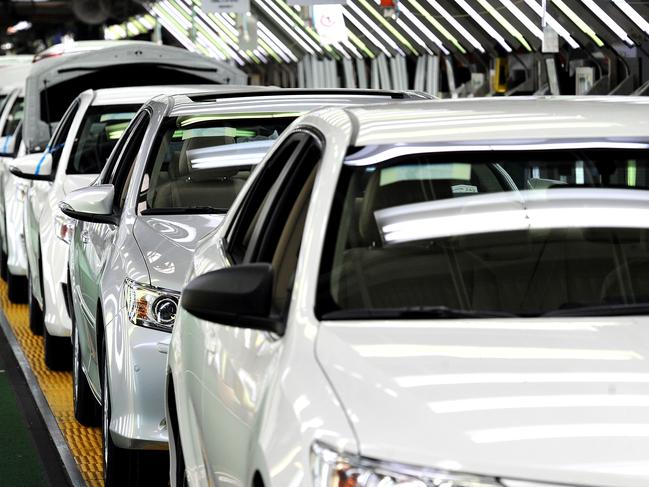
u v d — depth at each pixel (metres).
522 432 3.82
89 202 9.23
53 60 17.42
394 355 4.26
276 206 5.66
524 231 5.08
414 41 28.58
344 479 3.83
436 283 4.82
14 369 13.60
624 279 4.90
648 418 3.88
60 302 12.60
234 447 4.77
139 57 17.69
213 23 43.72
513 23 22.17
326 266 4.80
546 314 4.71
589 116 5.61
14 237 17.84
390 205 5.05
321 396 4.11
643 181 5.25
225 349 5.21
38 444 10.49
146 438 7.75
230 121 9.51
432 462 3.78
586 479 3.71
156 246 8.33
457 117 5.59
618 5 18.67
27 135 17.73
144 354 7.77
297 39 36.25
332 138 5.38
